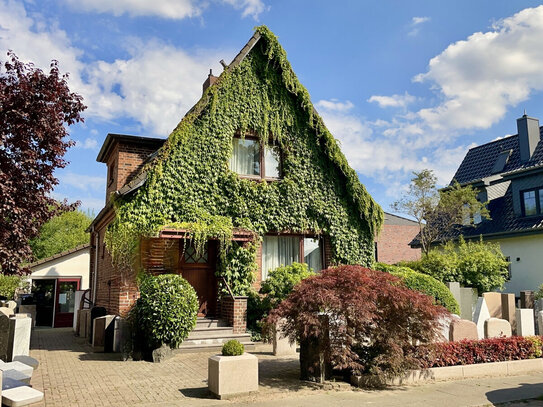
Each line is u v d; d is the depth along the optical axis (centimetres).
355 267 900
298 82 1550
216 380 741
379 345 866
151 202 1282
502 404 757
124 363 1023
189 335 1202
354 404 723
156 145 1548
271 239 1493
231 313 1276
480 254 1809
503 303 1572
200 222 1319
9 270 996
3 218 962
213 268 1402
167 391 779
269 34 1537
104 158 1783
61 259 2420
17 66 1020
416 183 2295
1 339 952
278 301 1294
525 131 2398
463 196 2234
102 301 1603
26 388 724
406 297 842
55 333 1817
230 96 1468
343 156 1562
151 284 1080
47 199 1065
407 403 736
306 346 877
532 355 1058
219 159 1414
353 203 1578
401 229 3919
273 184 1470
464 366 952
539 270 2131
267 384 841
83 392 767
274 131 1516
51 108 1004
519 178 2275
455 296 1566
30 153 980
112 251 1259
